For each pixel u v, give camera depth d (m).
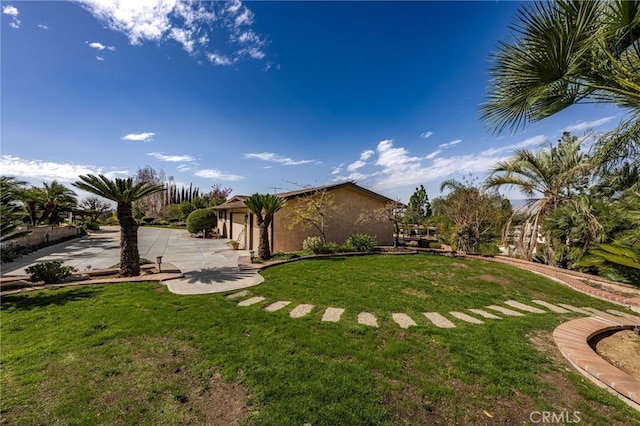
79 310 5.00
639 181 6.20
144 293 6.16
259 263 9.68
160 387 2.77
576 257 8.34
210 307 5.23
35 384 2.81
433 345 3.71
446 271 8.87
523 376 2.95
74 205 24.86
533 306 5.82
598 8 2.46
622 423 2.30
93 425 2.26
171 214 38.31
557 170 9.60
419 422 2.30
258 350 3.51
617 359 3.41
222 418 2.35
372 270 8.79
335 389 2.70
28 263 10.03
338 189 14.06
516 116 3.55
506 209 13.75
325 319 4.68
